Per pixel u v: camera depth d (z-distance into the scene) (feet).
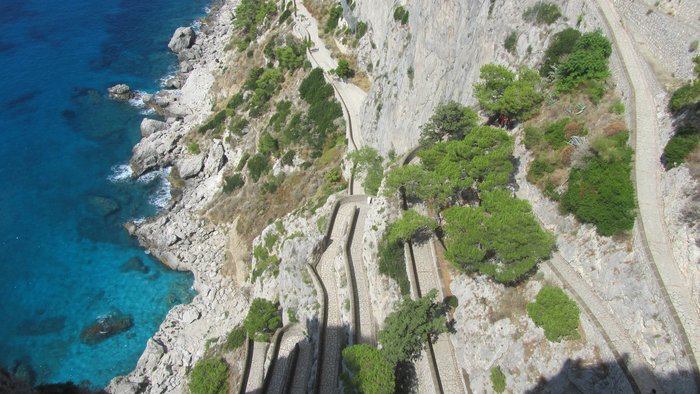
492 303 124.77
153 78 388.98
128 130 335.67
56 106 348.59
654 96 126.93
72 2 479.82
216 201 277.64
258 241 229.04
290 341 173.68
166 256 252.21
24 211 274.16
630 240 109.40
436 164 153.58
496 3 173.37
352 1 297.53
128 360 209.77
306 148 262.67
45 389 195.21
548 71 151.12
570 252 119.96
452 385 125.08
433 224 147.13
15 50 399.85
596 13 145.79
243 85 337.31
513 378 112.88
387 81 234.99
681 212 105.40
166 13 478.59
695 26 126.82
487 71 156.15
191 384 172.96
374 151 207.72
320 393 146.20
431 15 202.90
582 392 101.55
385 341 127.13
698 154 108.27
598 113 132.67
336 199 201.67
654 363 96.37
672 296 98.22
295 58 307.99
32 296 233.96
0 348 212.43
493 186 135.64
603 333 102.58
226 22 463.83
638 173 115.24
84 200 283.38
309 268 176.45
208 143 312.09
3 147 311.27
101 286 240.53
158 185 296.30
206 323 217.15
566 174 128.36
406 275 146.72
